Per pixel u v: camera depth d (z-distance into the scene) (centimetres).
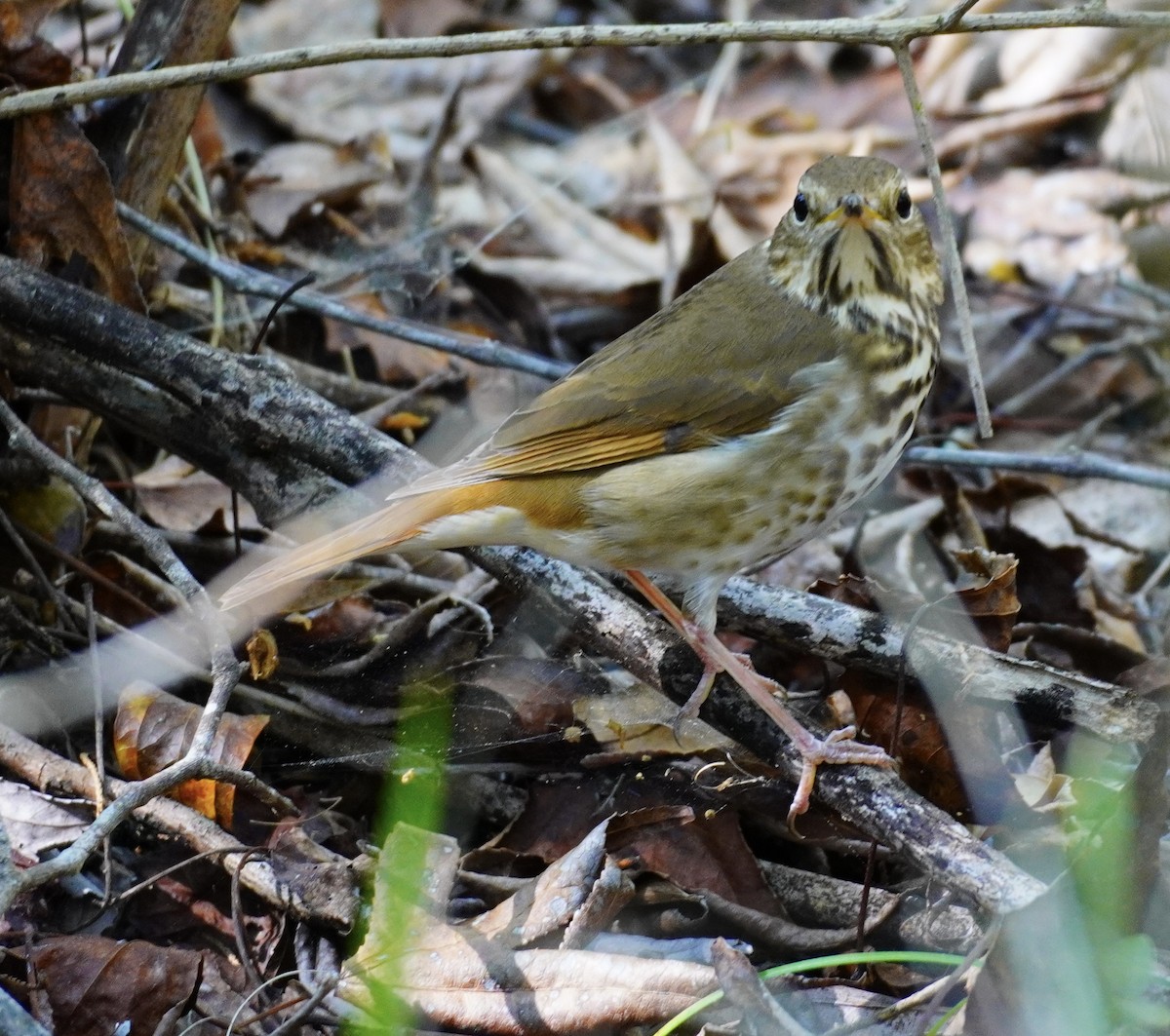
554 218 1666
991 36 1925
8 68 1101
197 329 1306
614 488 950
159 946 842
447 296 1495
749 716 933
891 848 860
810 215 980
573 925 838
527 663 1055
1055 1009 723
